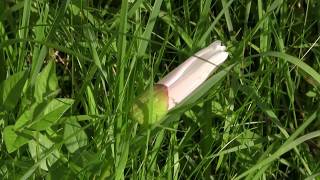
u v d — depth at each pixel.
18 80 0.22
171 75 0.21
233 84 0.26
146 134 0.22
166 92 0.21
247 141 0.26
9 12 0.25
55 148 0.21
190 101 0.22
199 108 0.26
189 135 0.25
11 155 0.23
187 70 0.21
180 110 0.22
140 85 0.24
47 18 0.26
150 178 0.23
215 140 0.26
